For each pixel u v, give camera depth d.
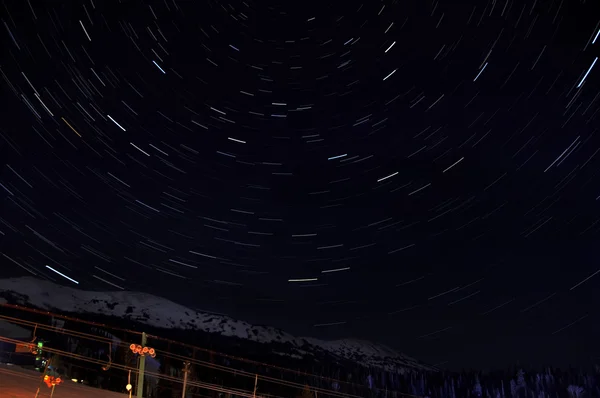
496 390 114.44
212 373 68.31
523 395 112.19
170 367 61.84
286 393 73.06
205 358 105.94
